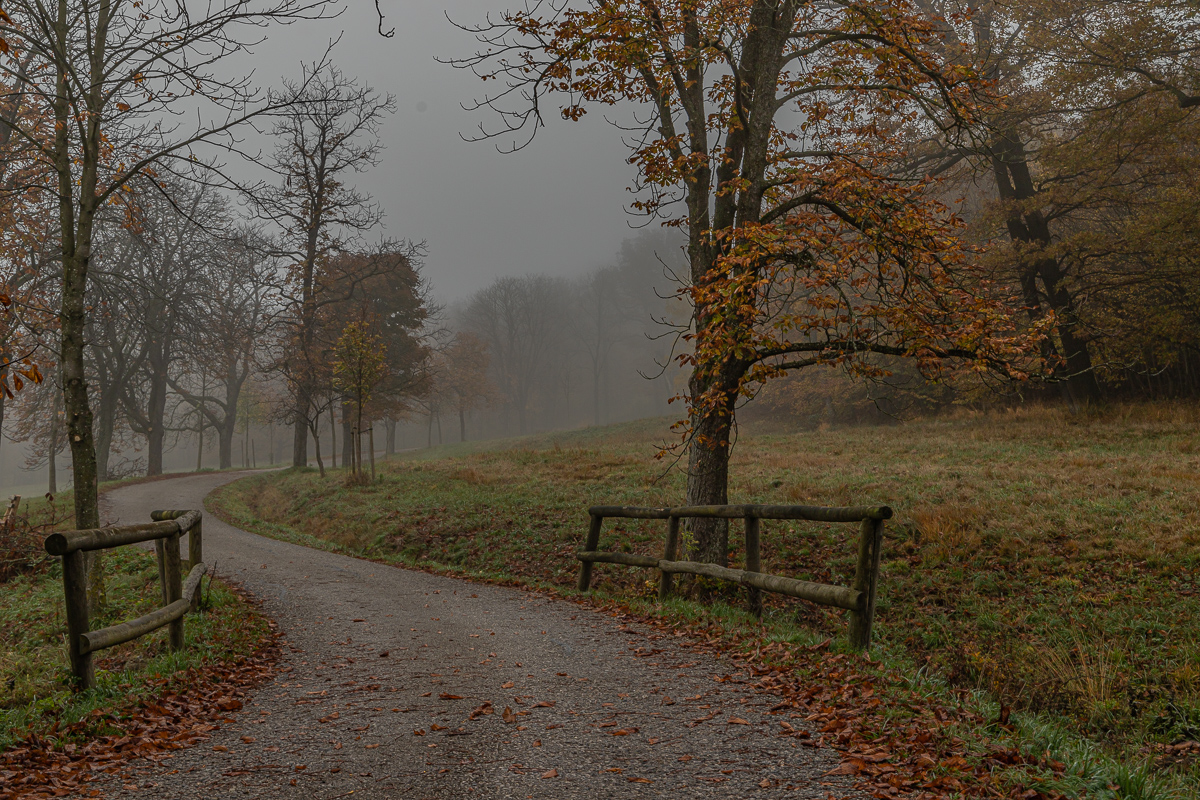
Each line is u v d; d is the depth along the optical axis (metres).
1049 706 6.62
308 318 34.66
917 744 3.72
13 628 10.20
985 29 21.86
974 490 14.46
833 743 3.85
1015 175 25.53
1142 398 25.48
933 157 21.95
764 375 8.80
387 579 11.55
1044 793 3.13
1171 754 5.50
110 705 4.66
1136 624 8.51
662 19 9.57
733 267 8.59
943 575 10.73
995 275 23.08
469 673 5.71
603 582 11.59
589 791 3.30
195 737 4.20
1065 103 22.03
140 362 38.62
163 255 35.31
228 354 42.03
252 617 8.00
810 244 8.39
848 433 27.02
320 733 4.28
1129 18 20.81
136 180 13.23
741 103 9.58
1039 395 29.22
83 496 9.84
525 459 27.27
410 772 3.60
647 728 4.21
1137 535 10.82
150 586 12.10
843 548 12.19
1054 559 10.59
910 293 9.41
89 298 27.62
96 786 3.40
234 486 32.09
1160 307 22.91
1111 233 25.25
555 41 9.30
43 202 16.95
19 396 36.03
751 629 6.80
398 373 44.28
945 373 10.02
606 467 22.81
